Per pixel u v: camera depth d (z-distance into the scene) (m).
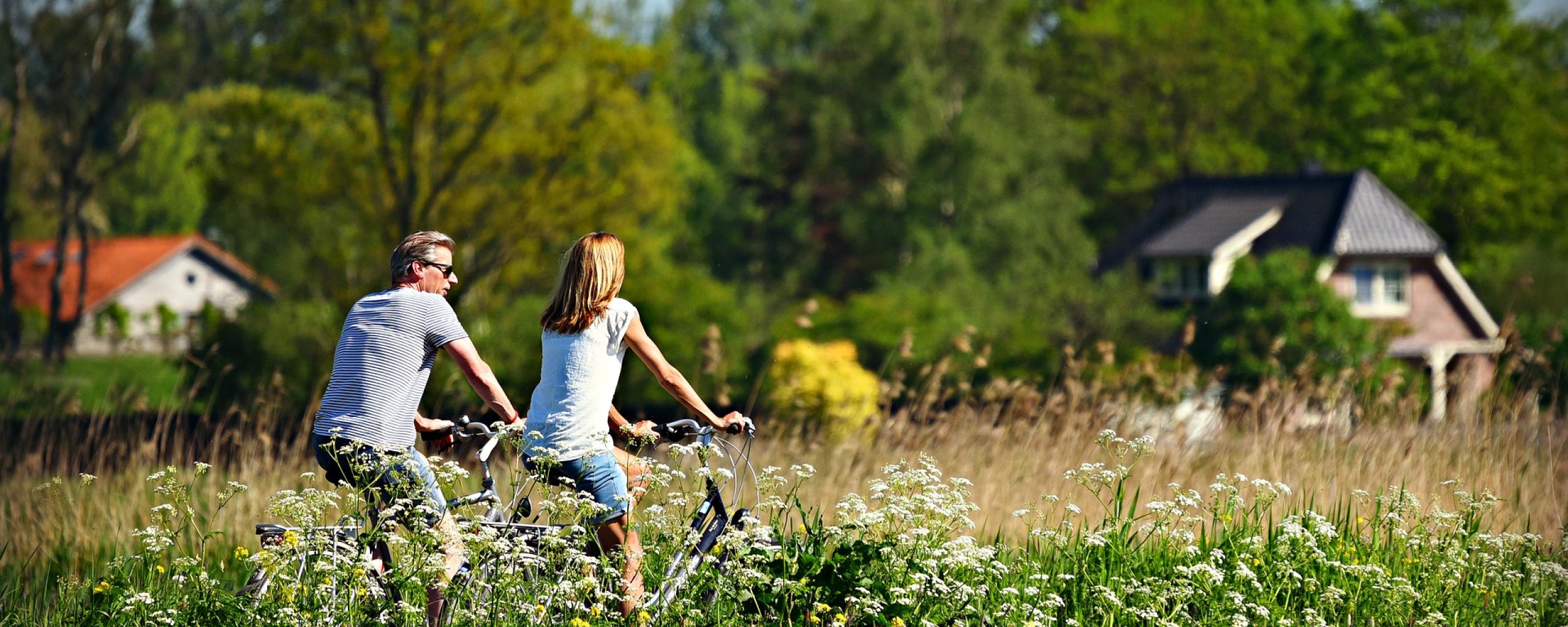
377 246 26.36
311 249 25.84
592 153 26.34
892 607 4.81
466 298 25.91
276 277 26.62
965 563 4.81
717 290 24.78
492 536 4.55
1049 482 8.14
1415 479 7.81
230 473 8.41
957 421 9.37
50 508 7.98
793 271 41.69
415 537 4.50
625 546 4.89
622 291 24.61
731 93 54.94
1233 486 5.87
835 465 8.41
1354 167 48.22
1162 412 9.67
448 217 26.28
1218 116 48.91
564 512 4.68
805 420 10.84
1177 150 48.88
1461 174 46.81
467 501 4.86
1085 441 8.94
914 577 4.73
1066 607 5.28
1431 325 38.75
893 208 40.66
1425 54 47.44
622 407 23.55
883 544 5.05
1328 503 7.54
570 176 26.67
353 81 25.48
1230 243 39.09
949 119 40.72
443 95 25.84
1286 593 5.52
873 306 25.17
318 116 25.72
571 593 4.48
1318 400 9.43
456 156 26.14
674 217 43.34
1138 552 5.74
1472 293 38.91
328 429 4.70
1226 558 5.70
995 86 40.66
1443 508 7.44
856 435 9.19
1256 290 27.61
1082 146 42.19
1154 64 48.66
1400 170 46.69
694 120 55.97
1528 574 5.71
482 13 24.94
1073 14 50.59
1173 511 5.55
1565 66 48.94
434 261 4.95
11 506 8.47
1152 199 48.84
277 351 21.23
